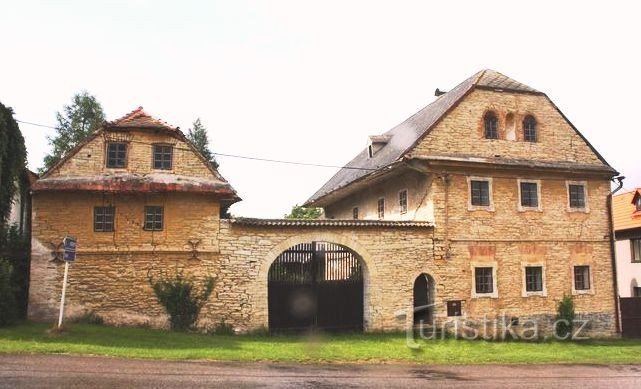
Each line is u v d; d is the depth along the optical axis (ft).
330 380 37.35
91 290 57.82
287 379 36.65
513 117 75.82
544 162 75.56
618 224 107.55
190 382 33.37
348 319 65.67
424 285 70.28
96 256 58.39
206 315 59.88
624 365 52.75
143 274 59.11
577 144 78.54
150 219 60.34
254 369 39.68
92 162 60.08
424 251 67.67
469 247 69.72
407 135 81.51
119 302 58.18
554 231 74.54
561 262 74.28
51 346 41.57
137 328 56.70
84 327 52.70
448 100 79.30
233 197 65.92
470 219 70.28
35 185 57.31
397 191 78.33
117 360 39.09
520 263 71.92
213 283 60.34
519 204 73.20
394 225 66.13
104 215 59.47
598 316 74.84
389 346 55.52
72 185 57.62
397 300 65.82
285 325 63.16
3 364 35.09
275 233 62.90
